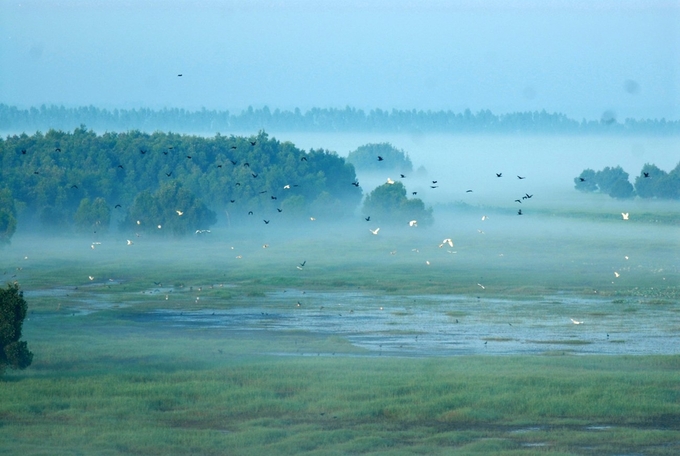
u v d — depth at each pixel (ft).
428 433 547.49
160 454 498.69
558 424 572.51
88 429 539.29
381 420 577.84
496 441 526.16
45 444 509.35
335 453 499.92
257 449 506.89
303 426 558.56
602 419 584.81
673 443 531.50
